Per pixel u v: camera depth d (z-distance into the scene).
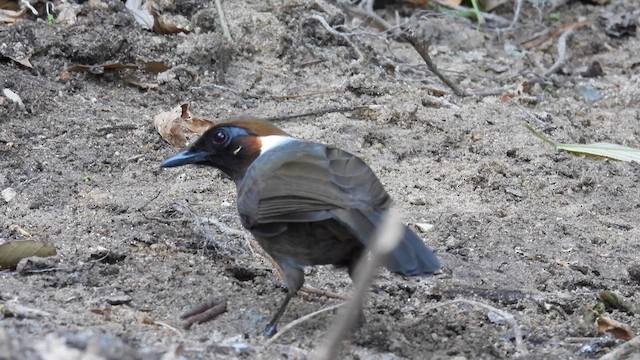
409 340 8.83
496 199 12.23
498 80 16.20
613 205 12.39
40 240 10.05
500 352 8.76
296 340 8.57
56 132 12.56
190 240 10.48
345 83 14.64
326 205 8.18
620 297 9.87
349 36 15.75
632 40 18.66
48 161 11.92
